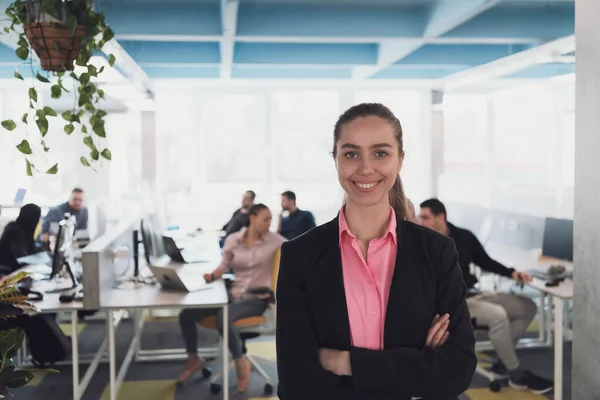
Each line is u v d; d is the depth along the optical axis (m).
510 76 8.41
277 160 9.59
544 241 5.45
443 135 9.20
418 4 5.38
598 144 1.47
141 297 3.94
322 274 1.37
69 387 4.43
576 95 1.57
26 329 4.52
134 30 5.29
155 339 5.57
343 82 9.25
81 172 9.12
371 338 1.35
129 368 4.82
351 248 1.38
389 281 1.36
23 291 3.87
